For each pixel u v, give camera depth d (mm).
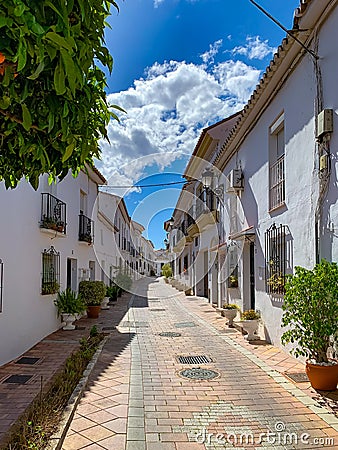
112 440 3670
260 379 5547
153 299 19641
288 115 6871
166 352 7484
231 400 4727
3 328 6480
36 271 8305
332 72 5184
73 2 1500
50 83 1681
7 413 4355
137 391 5098
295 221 6500
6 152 2348
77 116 1881
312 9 5309
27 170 2430
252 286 9750
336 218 5078
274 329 7547
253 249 9656
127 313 13945
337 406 4449
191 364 6512
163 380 5590
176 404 4613
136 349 7762
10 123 1970
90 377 5742
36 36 1345
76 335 9328
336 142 5094
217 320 11734
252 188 9289
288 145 6875
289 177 6812
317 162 5609
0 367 6320
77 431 3863
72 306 10133
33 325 8062
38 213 8438
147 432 3844
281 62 6617
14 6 1263
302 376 5578
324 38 5398
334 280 4672
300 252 6281
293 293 4898
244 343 8023
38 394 4992
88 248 14562
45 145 2088
